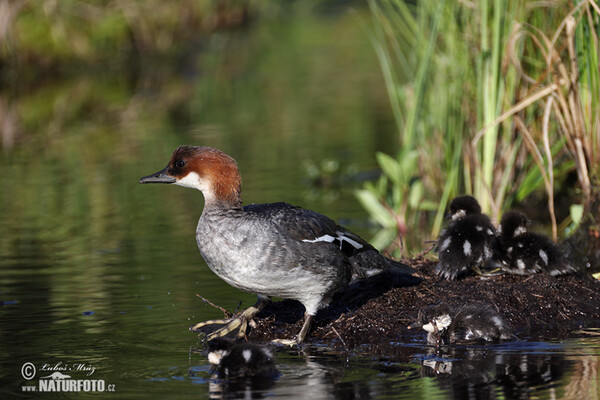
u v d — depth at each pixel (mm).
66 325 10023
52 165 19406
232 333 9992
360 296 10781
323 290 9766
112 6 30562
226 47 33875
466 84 13953
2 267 12656
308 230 9633
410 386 8109
